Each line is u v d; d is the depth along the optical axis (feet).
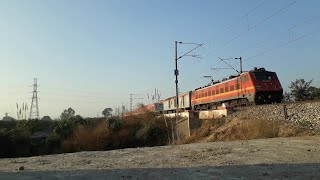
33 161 55.57
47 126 194.80
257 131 81.61
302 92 186.60
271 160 42.91
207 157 48.96
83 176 36.70
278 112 91.45
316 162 40.01
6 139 139.23
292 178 32.04
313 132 71.36
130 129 164.35
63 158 57.26
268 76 125.18
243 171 36.35
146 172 37.88
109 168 42.65
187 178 33.76
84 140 156.46
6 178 36.86
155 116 174.81
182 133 131.75
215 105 159.84
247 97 126.41
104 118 187.21
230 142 69.51
